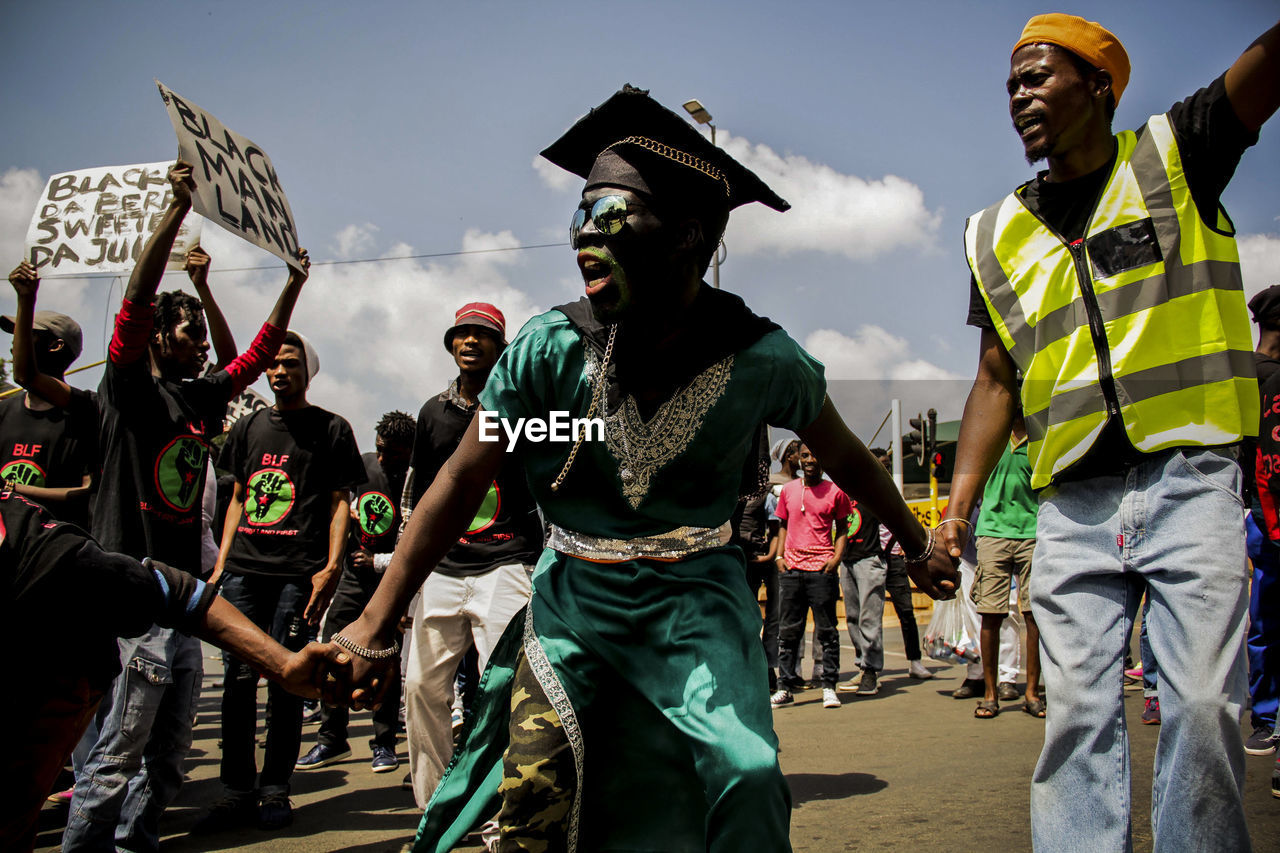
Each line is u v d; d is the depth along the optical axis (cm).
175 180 349
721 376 200
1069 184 242
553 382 204
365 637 215
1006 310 248
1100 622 225
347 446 463
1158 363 224
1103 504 228
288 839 394
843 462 227
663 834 196
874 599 782
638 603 200
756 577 773
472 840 386
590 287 198
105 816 325
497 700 213
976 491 252
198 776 529
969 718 626
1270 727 493
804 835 362
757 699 185
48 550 198
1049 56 235
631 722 201
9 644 196
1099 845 216
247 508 448
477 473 209
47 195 426
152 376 356
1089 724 220
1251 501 506
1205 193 228
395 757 552
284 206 416
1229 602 207
